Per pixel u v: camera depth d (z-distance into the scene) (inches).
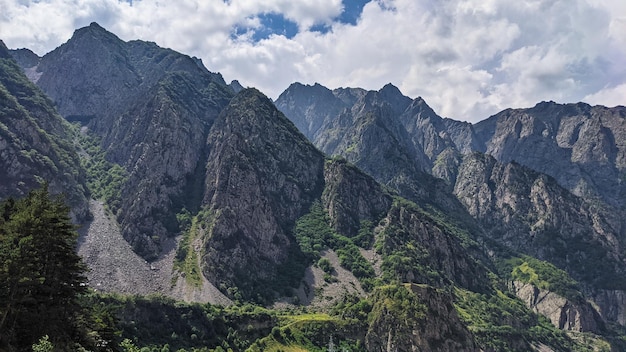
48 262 3971.5
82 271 4279.0
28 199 4276.6
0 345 3452.3
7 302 3585.1
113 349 4571.9
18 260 3617.1
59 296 4094.5
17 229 3848.4
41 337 3617.1
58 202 4281.5
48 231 3937.0
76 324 4156.0
